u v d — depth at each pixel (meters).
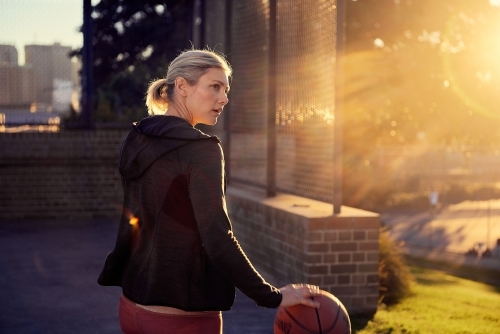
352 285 6.60
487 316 7.01
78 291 7.22
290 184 7.91
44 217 13.12
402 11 14.11
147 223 2.57
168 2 13.68
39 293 7.12
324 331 2.95
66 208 13.22
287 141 8.02
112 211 13.39
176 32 13.73
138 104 13.72
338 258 6.57
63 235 11.16
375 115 14.83
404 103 14.59
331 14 6.64
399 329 6.01
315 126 7.13
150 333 2.55
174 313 2.53
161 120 2.63
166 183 2.52
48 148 13.09
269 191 8.46
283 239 7.23
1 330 5.74
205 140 2.52
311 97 7.20
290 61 7.81
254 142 9.16
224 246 2.43
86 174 13.27
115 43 13.65
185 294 2.50
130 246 2.69
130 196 2.67
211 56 2.69
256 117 9.05
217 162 2.50
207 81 2.66
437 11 14.21
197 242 2.53
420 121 15.02
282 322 3.02
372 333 5.89
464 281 14.03
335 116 6.53
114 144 13.35
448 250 28.89
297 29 7.58
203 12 11.85
